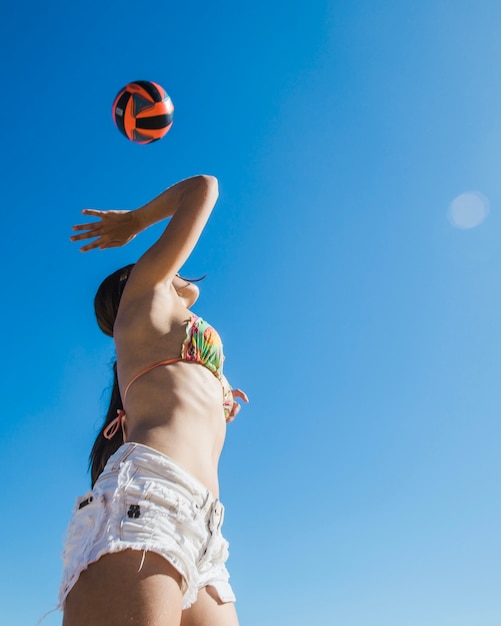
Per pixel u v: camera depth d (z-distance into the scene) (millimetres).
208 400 2541
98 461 2881
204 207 2715
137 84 3918
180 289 3211
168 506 2084
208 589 2398
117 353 2635
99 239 3045
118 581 1898
